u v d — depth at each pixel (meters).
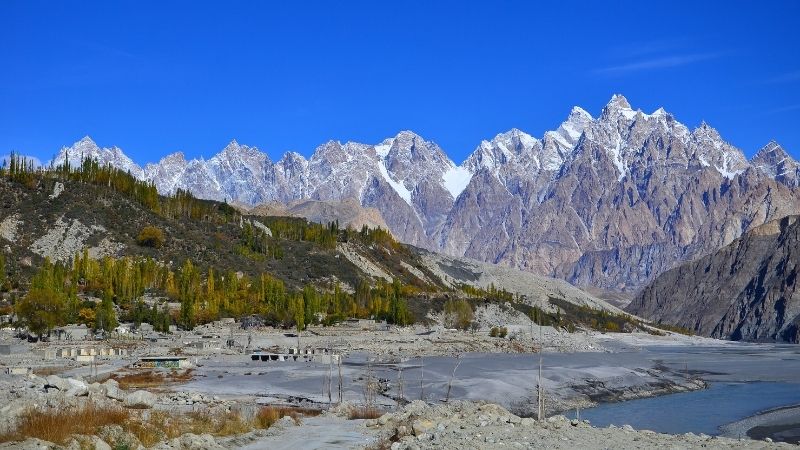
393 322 191.12
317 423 47.66
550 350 168.88
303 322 164.12
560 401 88.38
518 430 35.16
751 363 167.62
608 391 98.81
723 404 90.94
